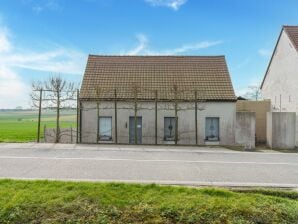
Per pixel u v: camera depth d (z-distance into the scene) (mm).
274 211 8188
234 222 7820
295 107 25500
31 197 8367
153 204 8297
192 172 12070
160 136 25469
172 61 29156
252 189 9547
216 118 25641
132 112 25469
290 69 26547
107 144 20734
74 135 25406
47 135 25266
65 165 12773
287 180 11109
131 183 9531
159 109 25484
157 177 11070
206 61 29188
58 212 7988
